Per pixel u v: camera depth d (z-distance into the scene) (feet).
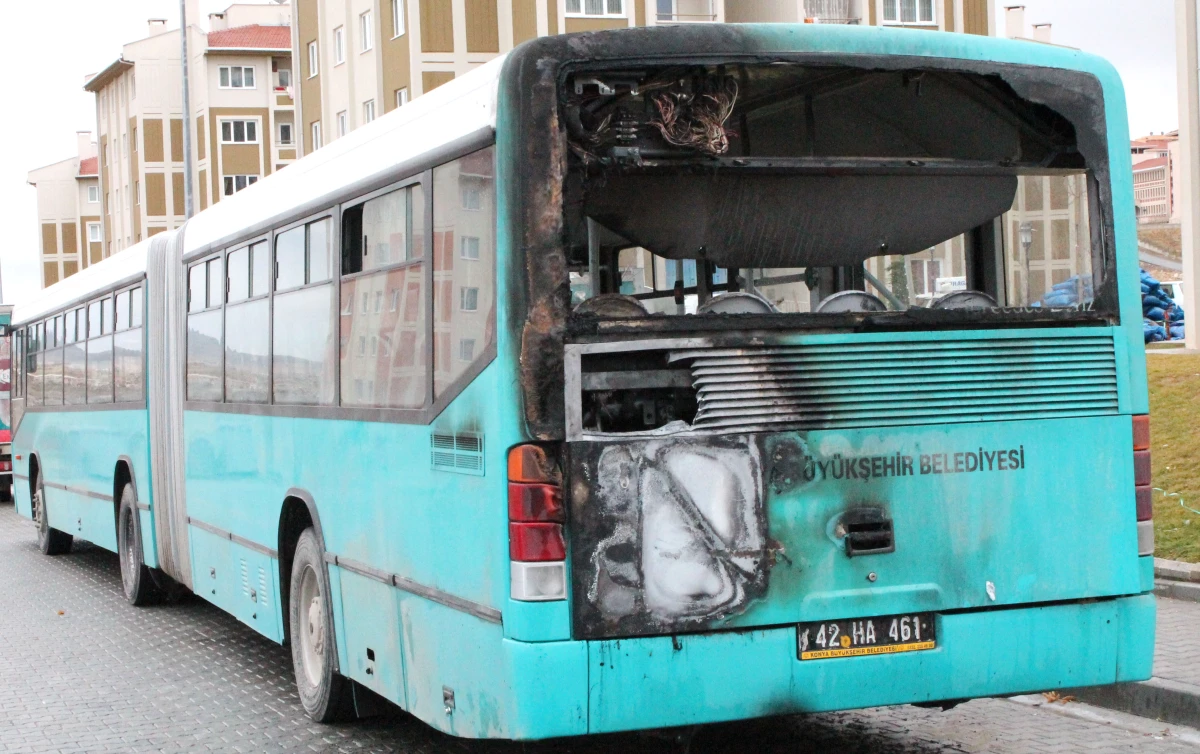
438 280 19.43
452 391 18.76
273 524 27.91
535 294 16.99
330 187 24.27
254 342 29.32
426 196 19.85
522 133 17.17
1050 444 18.63
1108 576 18.89
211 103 245.65
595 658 16.72
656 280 17.98
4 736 26.40
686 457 17.15
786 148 18.39
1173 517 35.04
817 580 17.51
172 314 36.94
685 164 17.70
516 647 16.74
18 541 65.46
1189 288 69.56
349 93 156.04
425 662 19.86
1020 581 18.43
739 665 17.17
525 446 16.88
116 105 266.36
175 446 36.73
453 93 19.48
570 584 16.79
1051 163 19.54
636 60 17.34
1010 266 19.53
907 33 18.34
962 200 19.31
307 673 26.48
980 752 22.48
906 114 18.99
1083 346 18.89
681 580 17.04
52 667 33.55
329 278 24.40
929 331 18.08
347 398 23.39
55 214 360.89
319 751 24.30
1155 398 47.67
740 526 17.26
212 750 24.71
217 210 33.19
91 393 47.75
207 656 34.24
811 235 18.67
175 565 37.35
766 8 143.74
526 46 17.26
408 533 20.49
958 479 18.16
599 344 17.03
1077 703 25.66
